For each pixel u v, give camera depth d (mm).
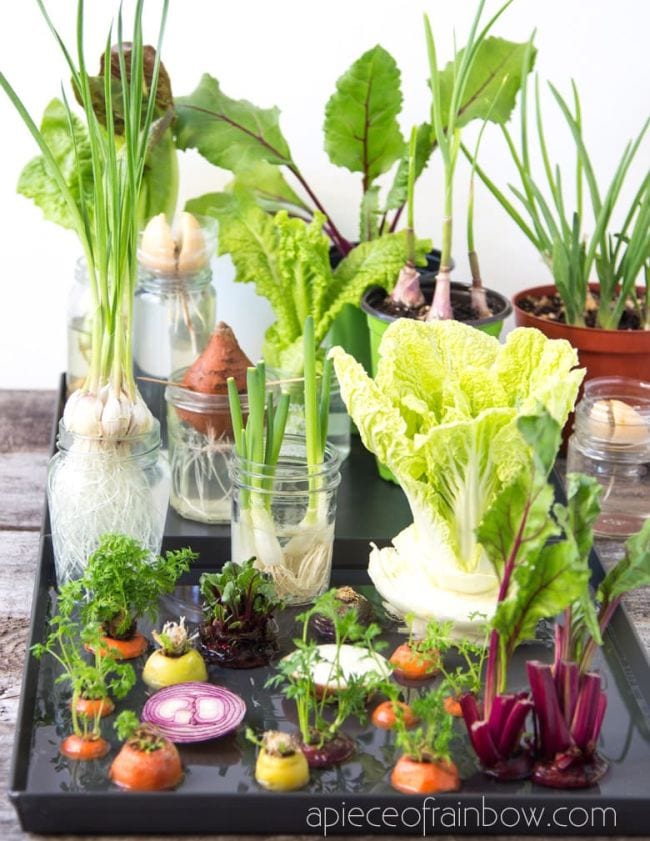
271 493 1181
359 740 1007
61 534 1215
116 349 1199
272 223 1522
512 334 1174
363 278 1466
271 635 1130
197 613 1197
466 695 970
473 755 988
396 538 1222
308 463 1200
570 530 887
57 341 1751
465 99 1516
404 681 1084
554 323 1487
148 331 1506
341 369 1154
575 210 1717
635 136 1682
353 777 960
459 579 1139
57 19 1605
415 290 1433
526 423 869
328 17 1618
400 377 1184
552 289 1626
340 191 1690
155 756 938
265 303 1712
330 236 1615
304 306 1487
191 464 1328
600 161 1695
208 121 1551
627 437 1351
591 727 962
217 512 1339
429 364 1200
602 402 1368
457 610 1129
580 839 936
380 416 1124
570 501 918
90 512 1200
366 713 1043
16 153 1656
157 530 1241
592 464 1370
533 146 1684
